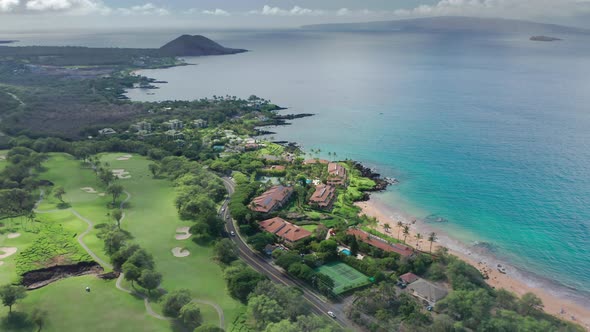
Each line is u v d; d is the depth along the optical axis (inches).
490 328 5482.3
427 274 7076.8
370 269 6978.4
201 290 6432.1
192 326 5575.8
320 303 6269.7
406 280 6820.9
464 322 5684.1
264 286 6107.3
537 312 6067.9
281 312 5639.8
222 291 6437.0
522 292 6825.8
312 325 5300.2
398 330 5551.2
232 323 5698.8
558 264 7623.0
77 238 7751.0
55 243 7421.3
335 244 7652.6
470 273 6875.0
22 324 5472.4
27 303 5895.7
